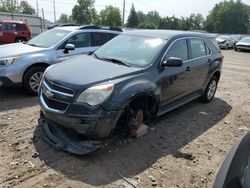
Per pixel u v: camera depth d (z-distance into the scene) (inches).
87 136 168.6
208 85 283.9
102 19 3326.8
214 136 212.7
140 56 205.3
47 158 164.9
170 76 210.4
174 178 155.7
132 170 159.3
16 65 261.7
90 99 161.9
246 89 380.2
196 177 158.4
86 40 315.9
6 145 176.9
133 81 179.5
